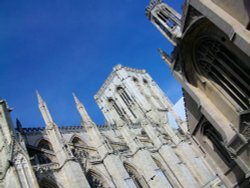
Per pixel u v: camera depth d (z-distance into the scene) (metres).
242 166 36.56
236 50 34.28
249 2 29.27
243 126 35.56
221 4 32.00
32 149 64.19
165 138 102.88
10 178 48.50
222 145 45.06
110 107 129.50
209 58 39.06
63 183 59.22
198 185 93.69
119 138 92.19
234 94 37.59
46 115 69.06
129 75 130.12
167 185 77.00
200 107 41.81
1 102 59.53
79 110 82.75
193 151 103.38
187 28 37.31
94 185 66.50
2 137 55.03
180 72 43.84
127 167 78.88
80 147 74.94
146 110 117.94
